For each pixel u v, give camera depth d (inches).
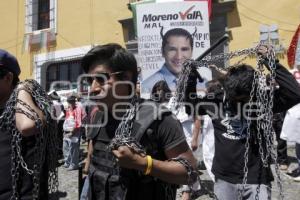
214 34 448.8
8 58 87.8
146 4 341.4
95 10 542.9
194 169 75.7
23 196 82.3
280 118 261.6
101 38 536.1
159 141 75.0
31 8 606.2
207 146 214.1
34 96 84.4
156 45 339.0
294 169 261.7
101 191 77.3
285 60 406.9
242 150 120.0
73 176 283.0
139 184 75.2
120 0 523.2
